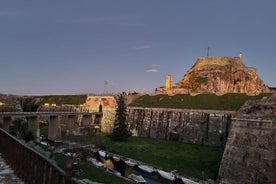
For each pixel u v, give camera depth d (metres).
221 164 46.72
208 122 71.12
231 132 47.62
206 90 115.44
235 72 123.88
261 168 40.22
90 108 102.31
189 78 125.94
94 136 82.31
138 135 86.06
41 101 120.94
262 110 43.78
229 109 69.62
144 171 52.34
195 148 66.81
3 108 97.00
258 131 42.81
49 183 10.23
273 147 39.72
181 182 45.97
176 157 60.09
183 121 76.62
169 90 105.50
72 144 72.19
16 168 15.29
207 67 126.56
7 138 18.05
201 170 51.28
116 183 39.44
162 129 80.62
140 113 88.38
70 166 8.15
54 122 80.19
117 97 96.69
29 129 72.94
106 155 62.66
